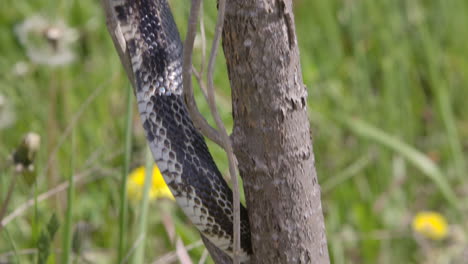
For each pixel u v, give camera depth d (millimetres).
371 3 8898
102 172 5184
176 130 2955
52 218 3625
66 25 7070
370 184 7055
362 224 6332
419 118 8219
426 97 8586
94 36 8047
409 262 6246
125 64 2975
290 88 2645
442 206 7012
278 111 2645
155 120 2932
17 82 7043
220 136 2635
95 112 6852
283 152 2691
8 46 7824
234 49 2625
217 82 6500
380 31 8758
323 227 2865
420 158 6410
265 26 2561
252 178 2760
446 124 7590
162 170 2910
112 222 5297
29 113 6746
